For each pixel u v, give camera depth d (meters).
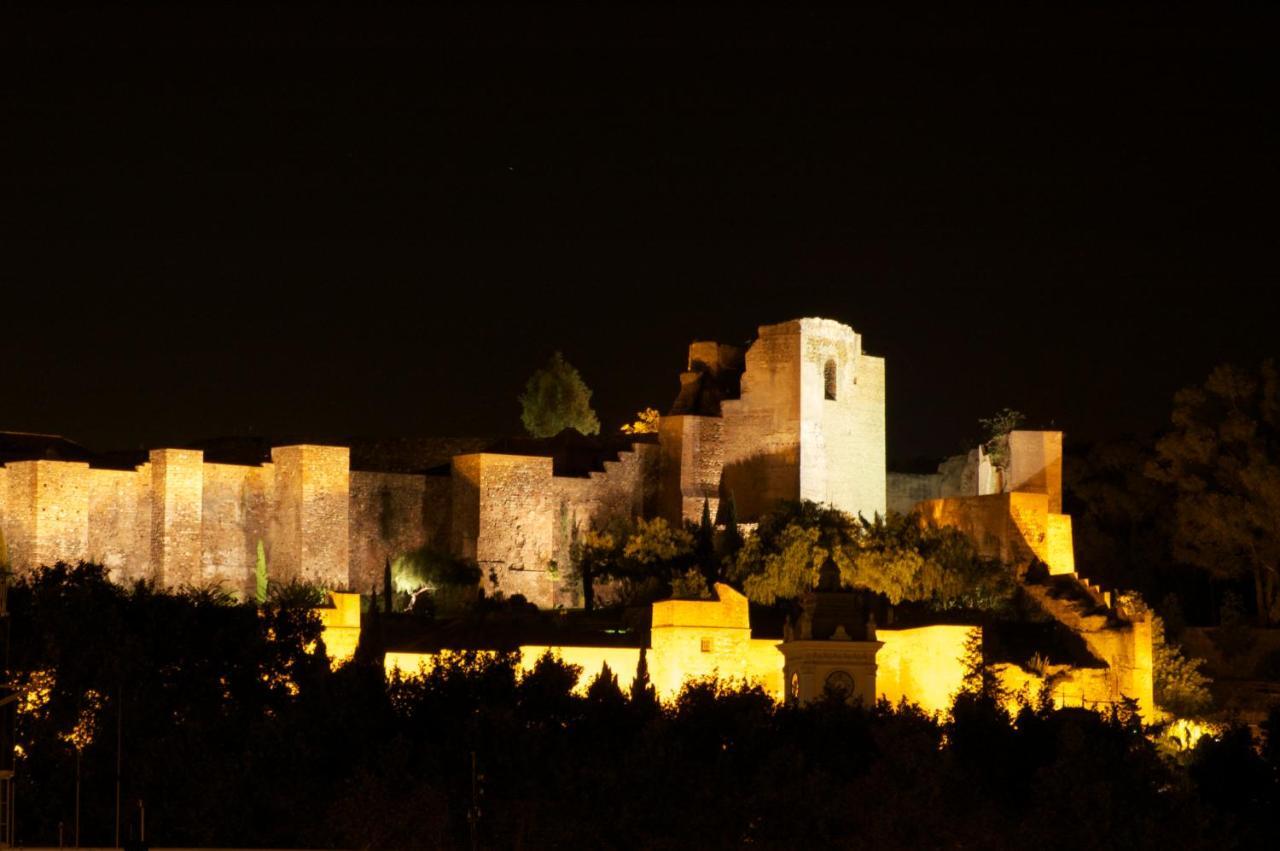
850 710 82.25
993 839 75.31
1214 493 139.25
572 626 120.88
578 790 77.81
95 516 123.12
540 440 146.00
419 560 132.62
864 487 146.00
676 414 145.75
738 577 128.38
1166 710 122.69
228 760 80.12
